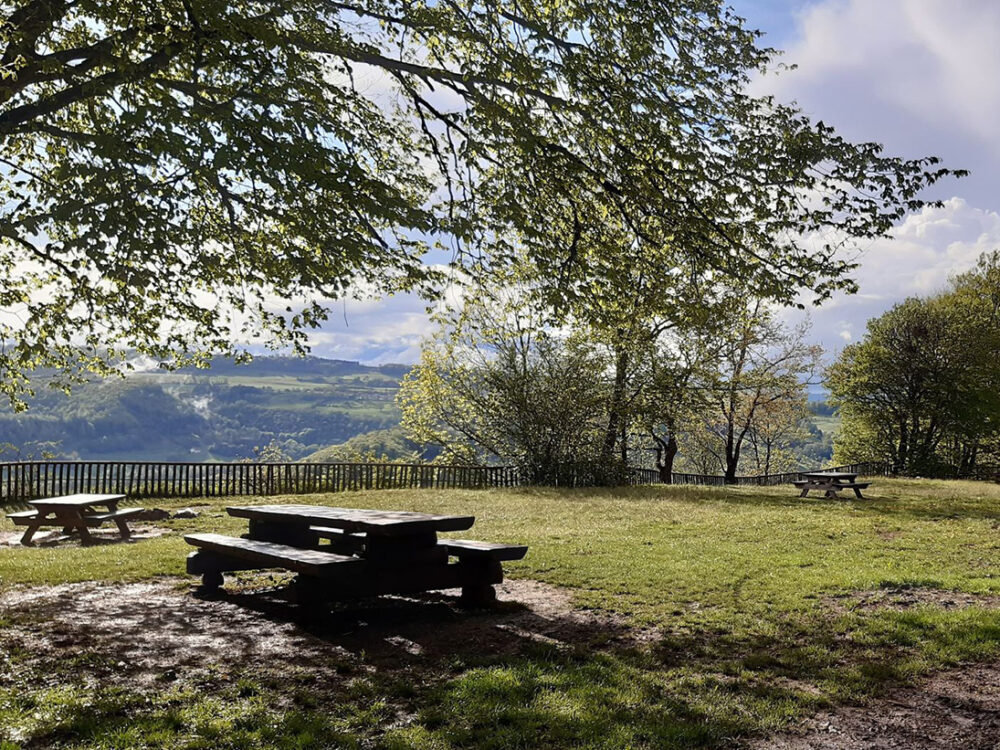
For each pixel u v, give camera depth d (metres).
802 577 8.74
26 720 4.28
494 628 6.63
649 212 11.43
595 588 8.34
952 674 5.36
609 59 10.78
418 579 7.07
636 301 12.57
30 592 7.91
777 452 61.56
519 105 10.80
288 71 9.09
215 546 7.80
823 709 4.72
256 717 4.41
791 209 11.65
